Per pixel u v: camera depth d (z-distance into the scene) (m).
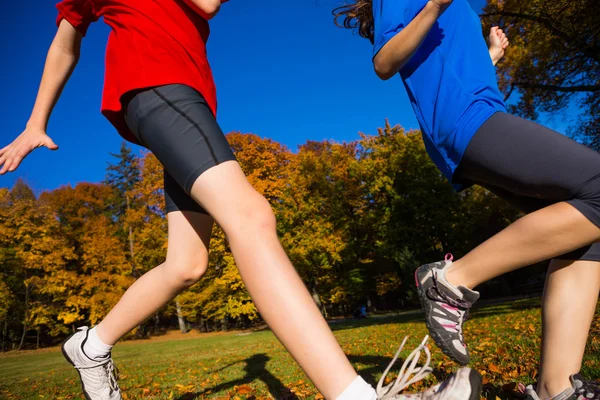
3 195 29.67
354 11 2.02
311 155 29.70
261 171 26.33
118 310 1.86
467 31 1.70
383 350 6.24
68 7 1.67
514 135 1.33
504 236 1.41
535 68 12.47
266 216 1.24
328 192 28.42
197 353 12.43
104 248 29.83
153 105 1.37
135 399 3.92
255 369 5.39
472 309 16.48
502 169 1.36
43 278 28.55
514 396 2.09
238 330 33.12
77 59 1.79
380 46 1.59
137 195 38.09
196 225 1.80
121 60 1.47
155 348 19.09
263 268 1.17
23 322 28.41
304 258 25.62
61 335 34.34
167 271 1.81
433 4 1.40
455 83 1.55
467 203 29.30
